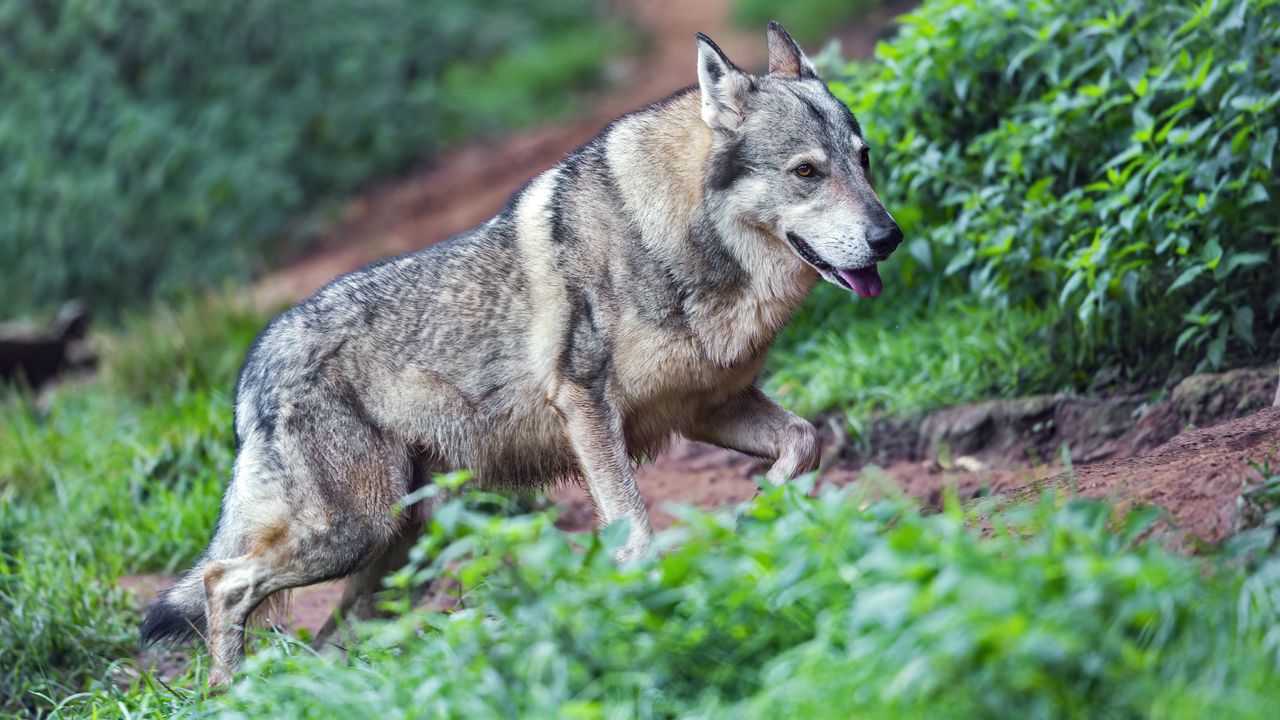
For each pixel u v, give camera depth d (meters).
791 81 9.22
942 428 11.42
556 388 9.03
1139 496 7.27
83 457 14.34
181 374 16.66
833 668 5.08
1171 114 10.89
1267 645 5.15
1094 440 10.66
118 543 12.30
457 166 27.53
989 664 4.82
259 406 9.28
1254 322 10.56
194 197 25.78
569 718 5.26
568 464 9.63
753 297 9.04
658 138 9.12
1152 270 10.61
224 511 9.38
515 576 5.92
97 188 25.69
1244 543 5.79
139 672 9.52
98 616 10.83
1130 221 10.09
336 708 6.31
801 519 6.25
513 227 9.36
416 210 25.88
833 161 8.78
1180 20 11.18
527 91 29.78
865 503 10.58
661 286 8.93
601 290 8.98
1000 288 11.47
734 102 8.88
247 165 26.33
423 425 9.31
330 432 9.12
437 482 6.42
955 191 12.38
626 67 30.72
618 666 5.64
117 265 25.20
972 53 12.36
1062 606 4.96
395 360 9.28
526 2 33.72
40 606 10.64
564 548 5.95
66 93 26.78
